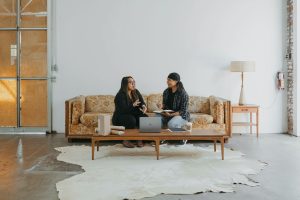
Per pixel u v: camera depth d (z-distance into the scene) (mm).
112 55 7695
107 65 7695
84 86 7699
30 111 7727
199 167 4562
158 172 4305
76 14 7633
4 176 4172
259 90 7699
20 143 6414
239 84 7707
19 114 7703
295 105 7332
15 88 7715
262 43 7699
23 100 7715
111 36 7676
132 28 7672
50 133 7621
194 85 7727
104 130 4918
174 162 4836
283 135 7438
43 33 7695
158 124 5109
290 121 7609
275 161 4980
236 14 7680
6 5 7699
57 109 7699
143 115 6039
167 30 7688
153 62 7699
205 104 7293
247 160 5004
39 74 7707
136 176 4121
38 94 7723
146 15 7672
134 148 5891
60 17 7633
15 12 7691
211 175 4180
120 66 7703
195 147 5988
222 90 7723
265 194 3520
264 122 7684
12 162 4891
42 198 3406
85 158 5113
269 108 7680
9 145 6207
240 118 7672
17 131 7691
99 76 7703
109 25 7672
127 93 5906
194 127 6594
